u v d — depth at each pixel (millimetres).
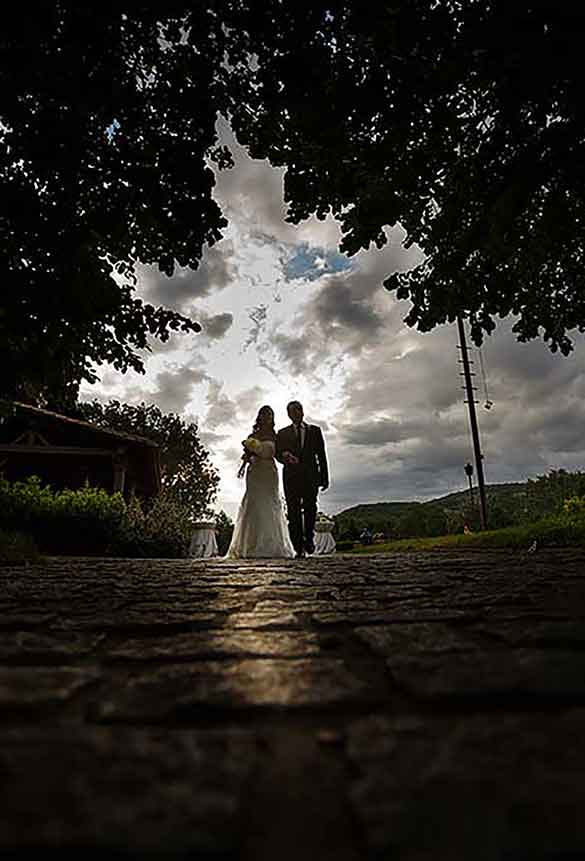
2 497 13219
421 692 1319
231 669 1558
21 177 5824
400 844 709
